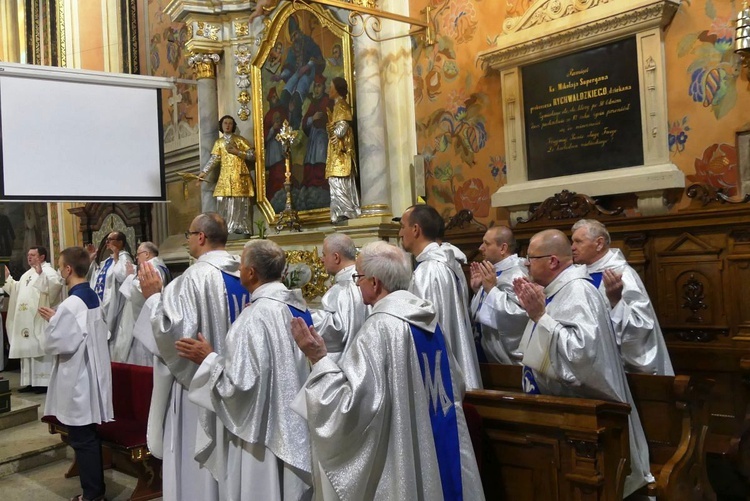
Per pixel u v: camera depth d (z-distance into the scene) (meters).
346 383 2.78
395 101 7.48
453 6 6.92
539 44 6.07
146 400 5.71
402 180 7.43
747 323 4.80
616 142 5.70
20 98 7.61
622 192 5.51
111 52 12.66
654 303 5.28
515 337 4.61
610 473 3.02
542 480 3.22
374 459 2.78
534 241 3.61
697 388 3.70
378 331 2.85
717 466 4.61
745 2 5.00
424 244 4.49
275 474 3.51
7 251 14.88
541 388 3.54
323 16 8.18
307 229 8.53
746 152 5.00
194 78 10.48
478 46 6.71
